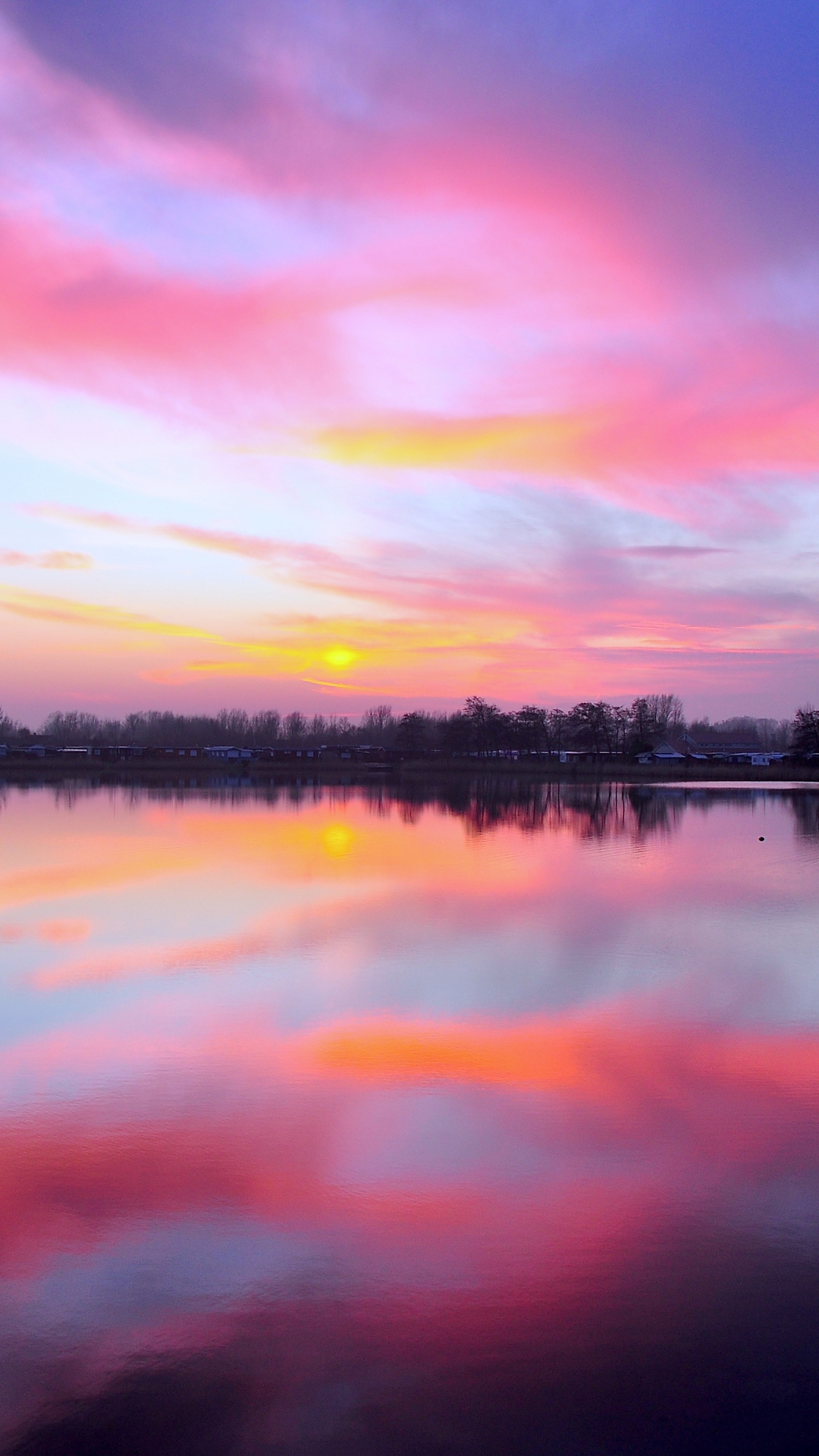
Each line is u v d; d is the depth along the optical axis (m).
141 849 38.97
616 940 21.22
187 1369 7.19
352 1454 6.43
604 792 85.25
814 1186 9.91
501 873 31.91
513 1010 15.89
